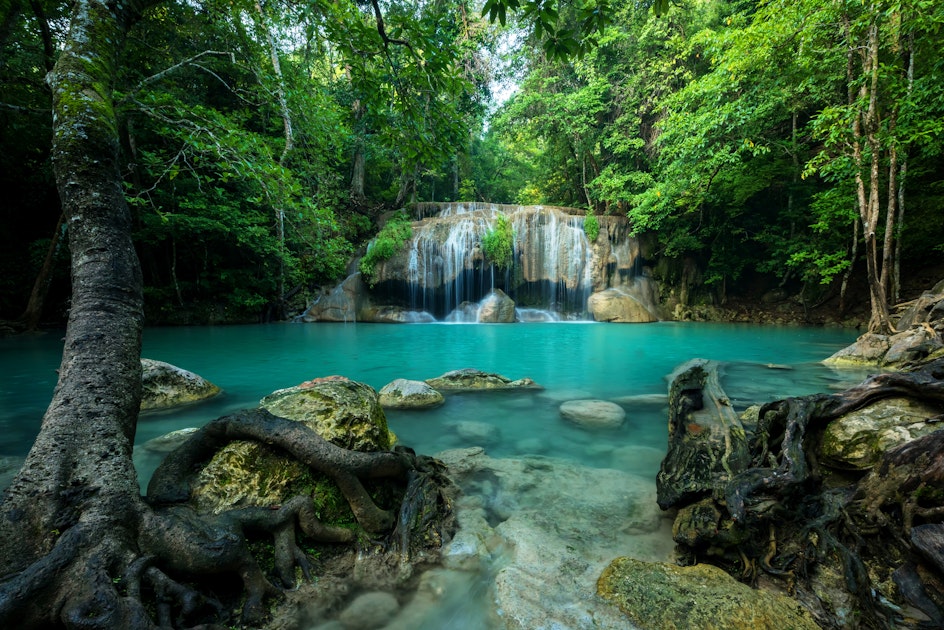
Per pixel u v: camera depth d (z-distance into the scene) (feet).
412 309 54.24
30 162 40.63
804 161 49.34
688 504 7.59
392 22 10.02
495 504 8.27
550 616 5.24
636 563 6.16
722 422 11.12
